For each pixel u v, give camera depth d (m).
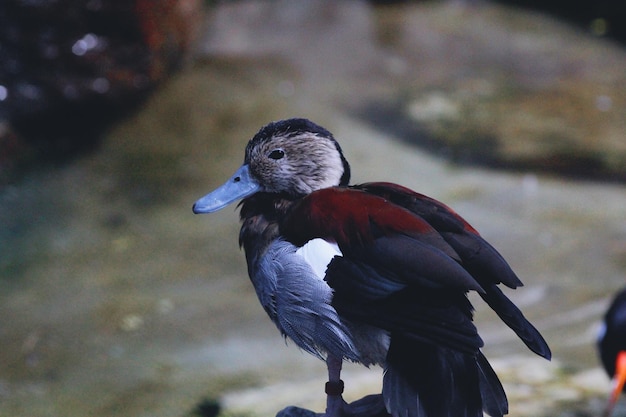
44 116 14.57
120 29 14.51
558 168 15.04
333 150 6.48
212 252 13.01
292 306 5.84
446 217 5.55
